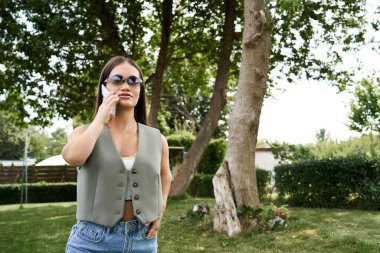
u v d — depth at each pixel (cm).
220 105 1574
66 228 989
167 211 1138
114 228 228
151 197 237
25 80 1545
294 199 1343
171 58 1791
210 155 2295
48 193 2362
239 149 894
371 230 796
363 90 1975
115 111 234
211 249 710
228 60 1568
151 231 238
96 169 228
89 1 1481
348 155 1324
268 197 1655
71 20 1465
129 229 230
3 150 5581
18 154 5641
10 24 1398
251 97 902
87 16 1494
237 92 925
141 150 239
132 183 232
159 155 250
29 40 1398
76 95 1681
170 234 838
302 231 780
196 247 727
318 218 975
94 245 226
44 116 1733
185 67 2012
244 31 920
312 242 705
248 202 880
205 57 1877
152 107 1623
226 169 886
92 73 1595
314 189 1298
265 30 902
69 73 1569
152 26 1877
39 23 1365
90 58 1540
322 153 2061
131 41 1709
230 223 815
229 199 844
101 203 226
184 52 1823
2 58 1491
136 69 249
